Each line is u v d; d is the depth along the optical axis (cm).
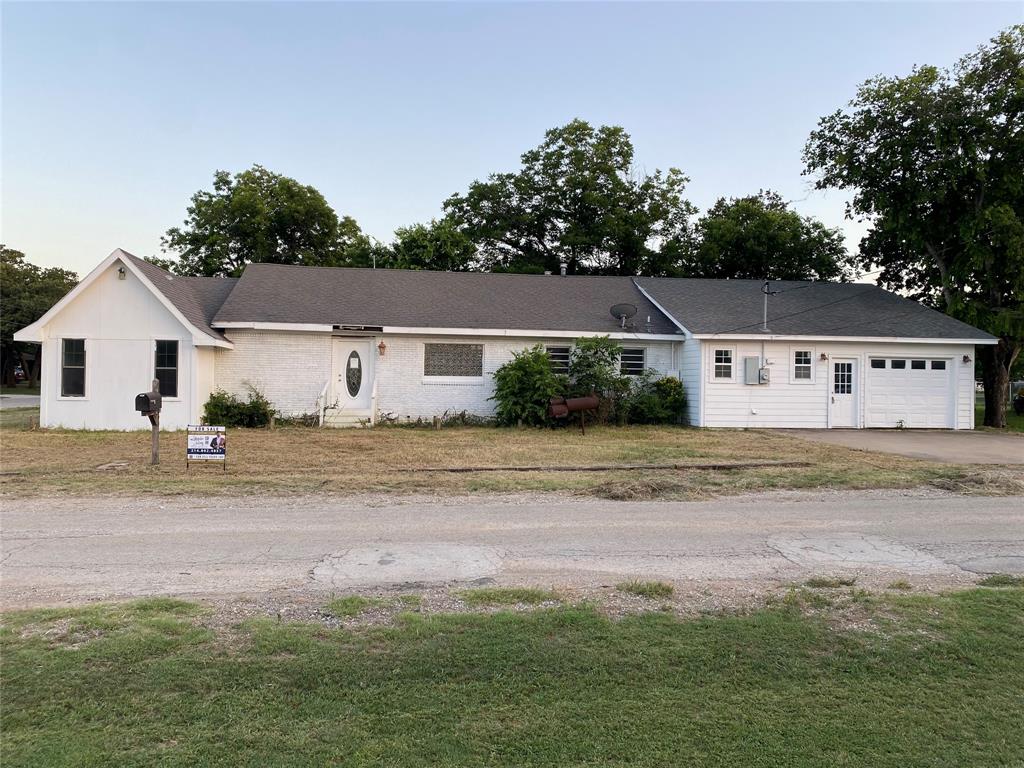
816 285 2467
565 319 2111
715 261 3506
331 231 3906
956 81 2198
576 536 725
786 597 528
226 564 610
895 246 2617
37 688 371
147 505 863
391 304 2091
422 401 2012
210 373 1878
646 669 404
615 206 3656
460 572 595
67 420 1744
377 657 413
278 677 387
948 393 2066
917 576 597
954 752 328
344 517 807
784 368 2008
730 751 325
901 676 403
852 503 916
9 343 5231
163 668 394
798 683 393
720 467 1202
